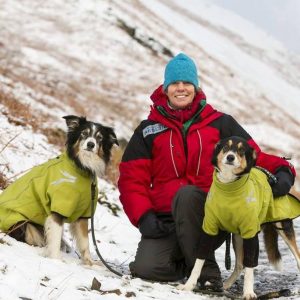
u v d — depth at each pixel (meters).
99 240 7.20
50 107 15.08
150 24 45.25
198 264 4.92
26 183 5.58
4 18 30.81
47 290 3.96
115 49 33.19
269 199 5.03
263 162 5.50
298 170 25.36
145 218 5.26
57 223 5.36
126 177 5.48
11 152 8.63
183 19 65.75
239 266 5.36
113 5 41.09
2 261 4.29
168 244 5.27
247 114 36.88
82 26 33.81
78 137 5.62
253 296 4.66
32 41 28.91
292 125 41.41
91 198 5.56
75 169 5.45
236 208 4.64
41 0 35.25
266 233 5.47
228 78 44.91
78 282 4.34
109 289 4.36
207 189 5.35
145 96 27.98
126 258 6.63
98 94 25.12
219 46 60.59
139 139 5.55
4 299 3.63
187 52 44.66
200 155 5.35
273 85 57.84
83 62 29.28
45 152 9.77
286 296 4.80
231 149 4.62
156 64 34.22
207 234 4.88
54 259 5.07
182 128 5.41
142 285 4.87
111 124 17.83
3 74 16.69
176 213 5.10
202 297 4.70
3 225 5.47
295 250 5.25
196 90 5.55
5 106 10.80
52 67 25.91
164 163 5.41
